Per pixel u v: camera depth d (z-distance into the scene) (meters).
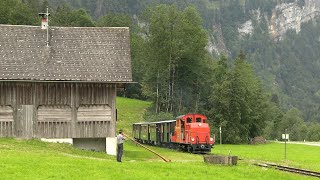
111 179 23.56
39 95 42.41
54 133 42.47
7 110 41.88
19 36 45.75
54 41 45.91
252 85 115.62
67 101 42.81
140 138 77.00
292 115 198.00
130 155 44.31
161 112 99.62
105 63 44.31
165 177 24.91
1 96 41.81
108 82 42.72
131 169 27.64
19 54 43.84
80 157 35.19
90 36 47.09
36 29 46.78
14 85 42.03
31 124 42.12
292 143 105.69
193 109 111.19
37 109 42.34
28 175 23.77
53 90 42.66
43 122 42.34
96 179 23.38
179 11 110.56
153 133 68.88
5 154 31.72
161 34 107.19
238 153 58.34
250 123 108.94
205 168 29.50
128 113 111.94
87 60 44.41
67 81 42.06
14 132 41.81
